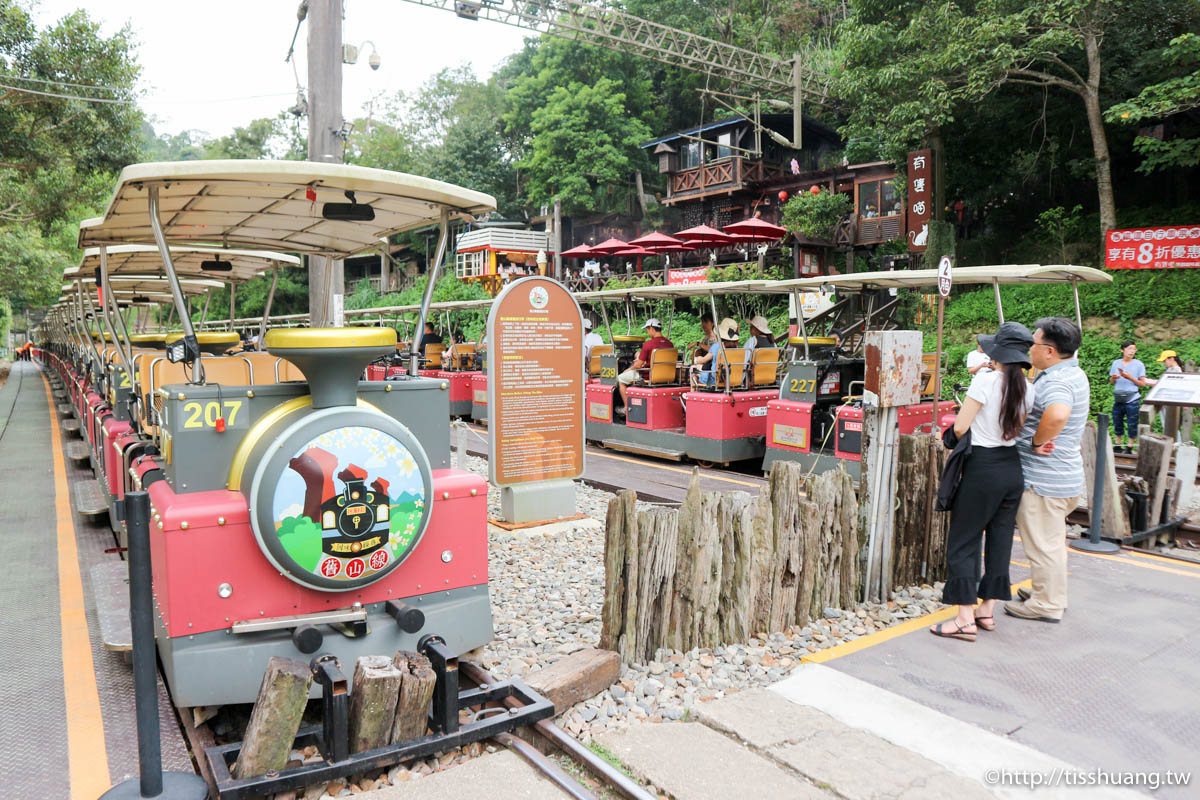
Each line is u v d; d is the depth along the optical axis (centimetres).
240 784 263
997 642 431
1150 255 1605
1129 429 1116
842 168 2306
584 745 322
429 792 283
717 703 352
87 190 2108
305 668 278
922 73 1623
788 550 443
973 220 2267
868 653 414
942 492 440
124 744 329
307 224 457
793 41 3225
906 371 489
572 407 708
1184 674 390
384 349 322
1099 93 1819
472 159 4119
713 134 2850
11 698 373
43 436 1257
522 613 475
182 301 351
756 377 1045
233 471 322
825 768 296
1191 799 282
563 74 3650
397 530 329
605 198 3509
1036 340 459
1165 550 642
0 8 1587
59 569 575
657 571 400
